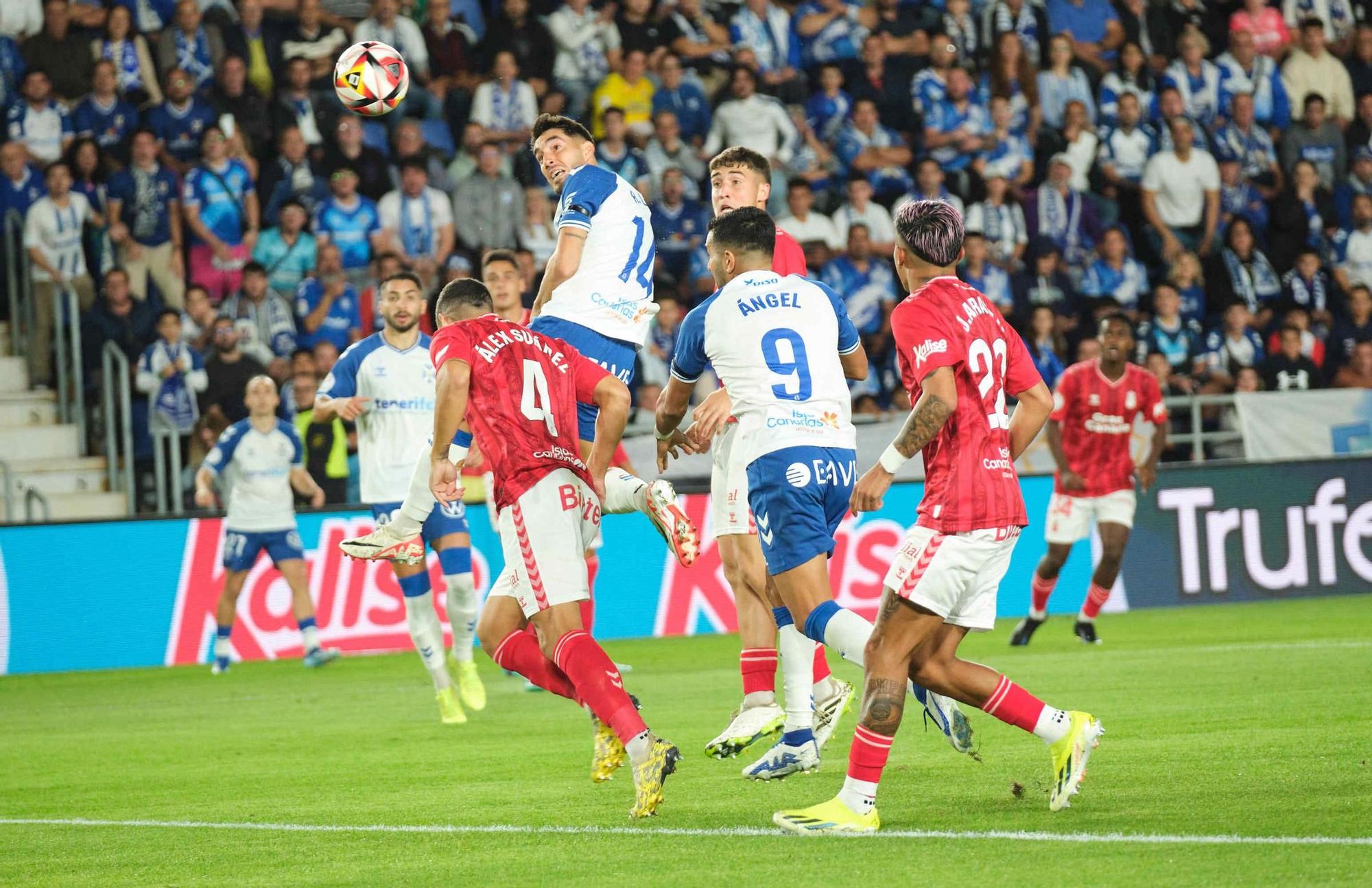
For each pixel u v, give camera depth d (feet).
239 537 150.61
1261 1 242.99
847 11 231.30
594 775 67.92
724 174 79.92
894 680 58.54
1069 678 112.27
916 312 60.13
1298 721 84.17
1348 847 51.31
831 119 223.71
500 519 65.67
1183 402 190.90
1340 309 220.84
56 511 175.94
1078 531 140.15
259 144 199.11
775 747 73.00
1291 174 232.53
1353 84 246.06
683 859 54.60
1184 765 70.64
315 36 206.80
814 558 67.05
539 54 215.72
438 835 61.82
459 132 211.41
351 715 110.93
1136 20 239.50
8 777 86.17
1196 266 219.41
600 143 207.51
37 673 155.94
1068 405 140.15
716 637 166.50
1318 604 173.88
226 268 191.93
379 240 197.57
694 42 224.53
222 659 151.23
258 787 78.23
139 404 183.93
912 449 58.65
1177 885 46.98
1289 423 191.83
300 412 177.88
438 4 213.05
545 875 52.95
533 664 68.90
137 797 76.95
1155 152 227.61
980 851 53.57
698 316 70.03
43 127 192.75
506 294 101.40
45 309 187.21
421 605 102.17
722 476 76.02
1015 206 217.15
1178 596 179.63
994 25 230.07
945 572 58.59
